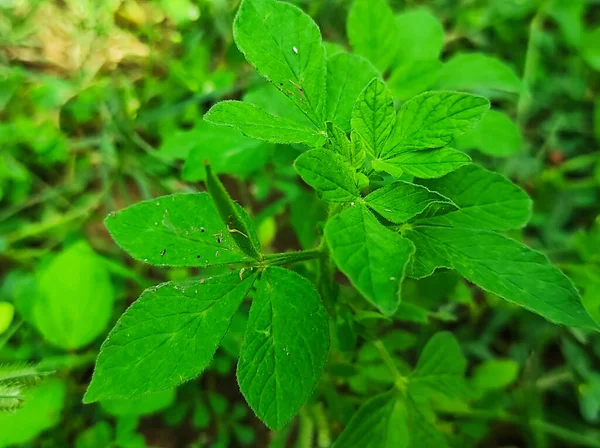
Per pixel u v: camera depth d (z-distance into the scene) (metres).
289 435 0.17
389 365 0.12
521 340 0.18
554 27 0.21
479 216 0.09
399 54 0.14
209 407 0.17
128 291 0.17
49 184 0.19
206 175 0.07
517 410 0.16
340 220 0.07
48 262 0.16
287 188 0.17
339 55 0.10
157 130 0.19
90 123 0.19
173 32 0.19
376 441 0.11
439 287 0.13
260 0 0.09
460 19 0.21
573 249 0.17
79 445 0.14
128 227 0.09
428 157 0.08
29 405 0.13
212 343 0.08
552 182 0.19
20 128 0.18
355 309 0.11
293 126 0.08
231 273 0.08
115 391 0.07
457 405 0.15
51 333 0.14
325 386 0.14
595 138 0.20
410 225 0.09
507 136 0.14
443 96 0.08
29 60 0.18
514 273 0.08
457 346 0.12
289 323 0.08
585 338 0.16
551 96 0.20
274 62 0.09
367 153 0.08
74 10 0.18
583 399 0.16
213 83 0.18
